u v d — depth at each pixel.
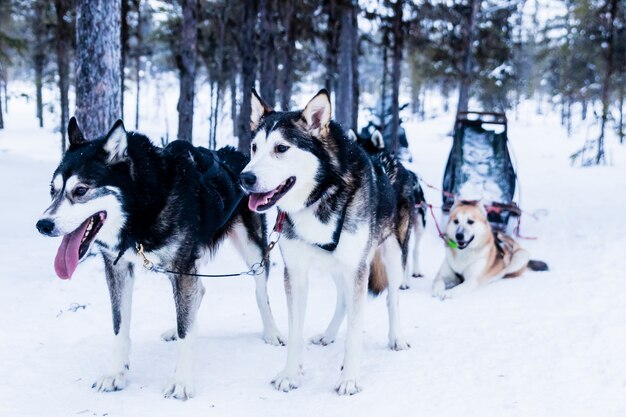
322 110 3.14
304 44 20.98
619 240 7.07
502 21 22.11
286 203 3.18
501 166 8.55
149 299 4.96
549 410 2.97
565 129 33.88
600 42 19.03
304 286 3.46
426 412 2.99
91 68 5.95
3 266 5.56
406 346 3.96
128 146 3.17
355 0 14.31
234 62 22.16
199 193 3.45
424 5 17.14
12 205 8.47
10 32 18.77
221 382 3.41
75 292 4.96
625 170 15.98
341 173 3.22
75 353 3.74
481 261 5.55
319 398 3.20
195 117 37.94
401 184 4.32
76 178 2.90
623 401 3.04
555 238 7.84
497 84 28.38
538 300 5.05
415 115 44.91
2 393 3.14
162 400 3.14
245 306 4.95
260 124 3.34
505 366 3.56
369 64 50.19
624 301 4.77
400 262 4.03
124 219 3.09
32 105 41.81
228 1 17.58
